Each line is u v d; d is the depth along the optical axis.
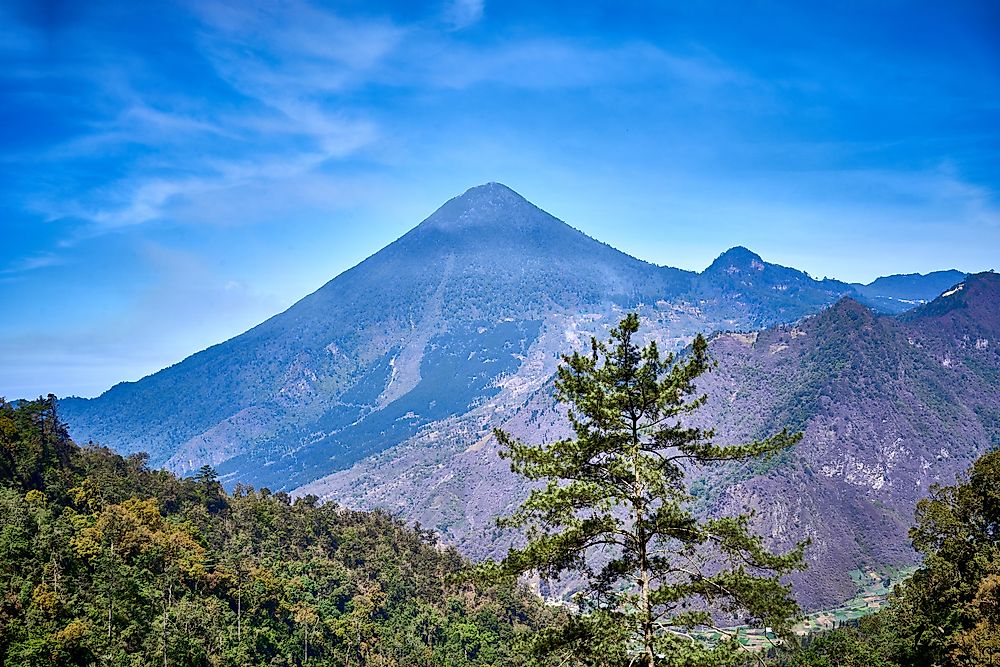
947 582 47.31
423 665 102.94
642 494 24.64
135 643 69.81
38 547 71.44
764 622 23.80
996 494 45.12
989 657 39.31
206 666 75.00
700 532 24.17
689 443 25.81
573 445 25.19
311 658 91.62
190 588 86.50
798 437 25.17
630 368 25.19
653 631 24.17
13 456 88.62
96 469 105.62
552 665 24.91
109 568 75.69
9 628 60.62
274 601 95.38
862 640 77.19
